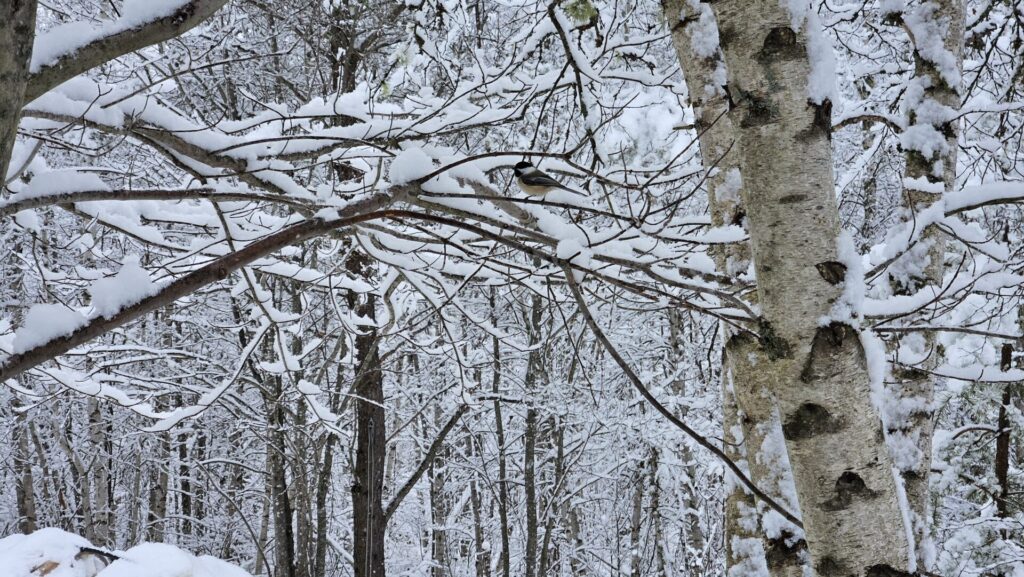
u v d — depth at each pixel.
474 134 6.50
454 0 5.54
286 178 3.19
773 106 2.21
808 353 2.20
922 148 4.26
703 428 11.30
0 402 12.38
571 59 3.95
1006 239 6.00
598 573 15.91
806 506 2.26
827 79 2.20
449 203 2.44
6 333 4.03
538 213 2.74
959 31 4.33
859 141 8.08
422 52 5.19
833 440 2.19
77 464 12.96
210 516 16.88
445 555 16.00
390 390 13.38
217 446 14.85
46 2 4.71
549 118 6.17
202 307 11.48
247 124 3.92
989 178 5.78
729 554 4.05
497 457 14.52
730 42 2.26
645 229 2.88
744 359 3.58
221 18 5.86
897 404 4.23
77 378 4.77
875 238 8.67
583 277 2.42
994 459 9.06
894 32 6.36
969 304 7.55
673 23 3.92
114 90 2.83
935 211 3.38
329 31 6.10
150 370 11.88
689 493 12.72
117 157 6.08
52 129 3.01
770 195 2.23
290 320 5.00
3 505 16.48
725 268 3.94
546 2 4.75
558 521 14.97
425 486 17.47
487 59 6.60
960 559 8.11
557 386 11.66
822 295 2.20
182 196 2.39
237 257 1.66
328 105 3.99
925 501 4.15
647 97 6.25
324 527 10.83
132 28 1.52
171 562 3.78
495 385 12.68
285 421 11.54
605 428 11.80
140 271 1.54
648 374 12.09
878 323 3.31
